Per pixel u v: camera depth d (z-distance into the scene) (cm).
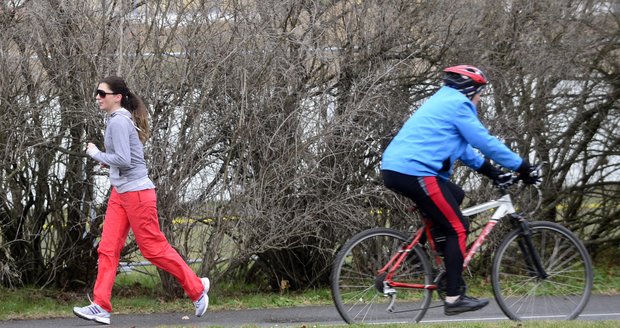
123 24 1698
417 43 1947
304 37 1828
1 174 1712
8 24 1655
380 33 1889
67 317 1681
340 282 1423
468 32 1961
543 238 1461
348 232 1919
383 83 1877
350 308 1423
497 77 2000
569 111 2112
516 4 2006
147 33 1722
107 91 1429
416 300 1434
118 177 1441
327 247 1934
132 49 1708
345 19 1889
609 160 2172
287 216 1833
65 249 1869
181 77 1720
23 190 1798
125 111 1434
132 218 1452
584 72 2095
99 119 1694
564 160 2148
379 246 1430
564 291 1466
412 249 1409
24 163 1731
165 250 1489
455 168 1969
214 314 1734
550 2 2027
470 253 1434
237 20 1747
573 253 1470
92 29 1689
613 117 2155
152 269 1947
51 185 1817
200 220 1798
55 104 1717
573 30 2066
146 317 1691
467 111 1320
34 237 1848
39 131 1720
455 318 1636
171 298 1861
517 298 1452
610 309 1747
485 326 1349
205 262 1820
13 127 1677
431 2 1931
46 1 1658
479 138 1316
